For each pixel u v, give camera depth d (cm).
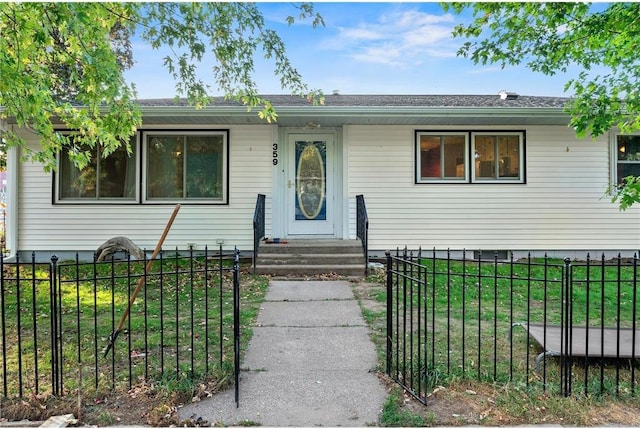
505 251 955
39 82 488
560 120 898
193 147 948
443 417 288
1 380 347
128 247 820
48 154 505
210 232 944
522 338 453
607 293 670
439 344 436
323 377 359
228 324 505
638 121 724
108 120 570
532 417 288
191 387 327
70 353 407
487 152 954
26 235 920
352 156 953
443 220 955
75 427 276
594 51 779
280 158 964
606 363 388
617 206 953
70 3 423
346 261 820
